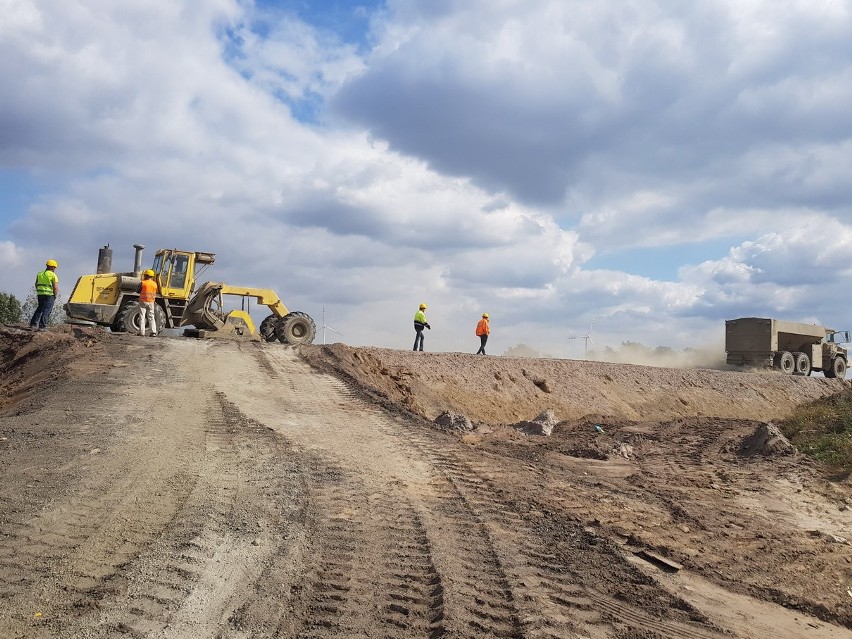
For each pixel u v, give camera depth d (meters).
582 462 10.99
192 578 5.07
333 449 10.13
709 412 29.33
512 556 5.99
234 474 8.26
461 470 9.35
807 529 7.55
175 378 15.52
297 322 25.05
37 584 4.79
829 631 5.02
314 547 5.95
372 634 4.39
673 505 8.24
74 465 8.13
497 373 25.59
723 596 5.50
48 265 22.56
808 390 34.56
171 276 23.67
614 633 4.63
